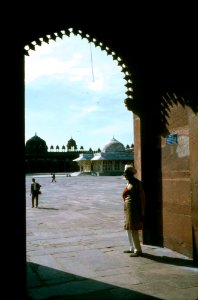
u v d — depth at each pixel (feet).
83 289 15.44
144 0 20.66
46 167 307.37
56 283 16.31
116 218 38.04
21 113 14.25
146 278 16.69
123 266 18.74
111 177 214.69
